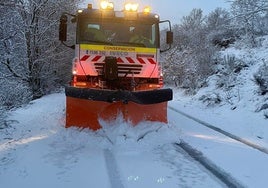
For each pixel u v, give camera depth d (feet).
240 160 22.43
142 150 24.53
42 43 69.36
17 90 49.65
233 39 66.85
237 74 50.72
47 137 28.07
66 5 70.85
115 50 31.37
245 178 19.24
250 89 44.29
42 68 71.61
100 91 26.07
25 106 50.34
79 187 17.93
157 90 26.99
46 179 19.10
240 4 56.80
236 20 62.18
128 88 31.32
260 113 36.96
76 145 25.67
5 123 33.96
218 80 52.19
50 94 71.92
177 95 60.80
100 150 24.57
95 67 31.09
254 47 58.85
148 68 31.78
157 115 27.71
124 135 25.38
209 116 38.99
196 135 29.43
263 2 54.54
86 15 31.45
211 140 27.66
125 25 31.89
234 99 43.62
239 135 29.48
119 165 21.34
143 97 26.18
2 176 19.84
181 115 39.93
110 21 31.73
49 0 67.97
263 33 62.44
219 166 21.20
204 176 19.52
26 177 19.48
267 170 20.54
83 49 31.07
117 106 26.35
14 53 56.90
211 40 70.13
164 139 26.30
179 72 70.69
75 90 26.96
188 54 71.36
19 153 23.91
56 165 21.31
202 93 52.06
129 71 31.42
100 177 19.29
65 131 27.53
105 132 26.02
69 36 72.33
